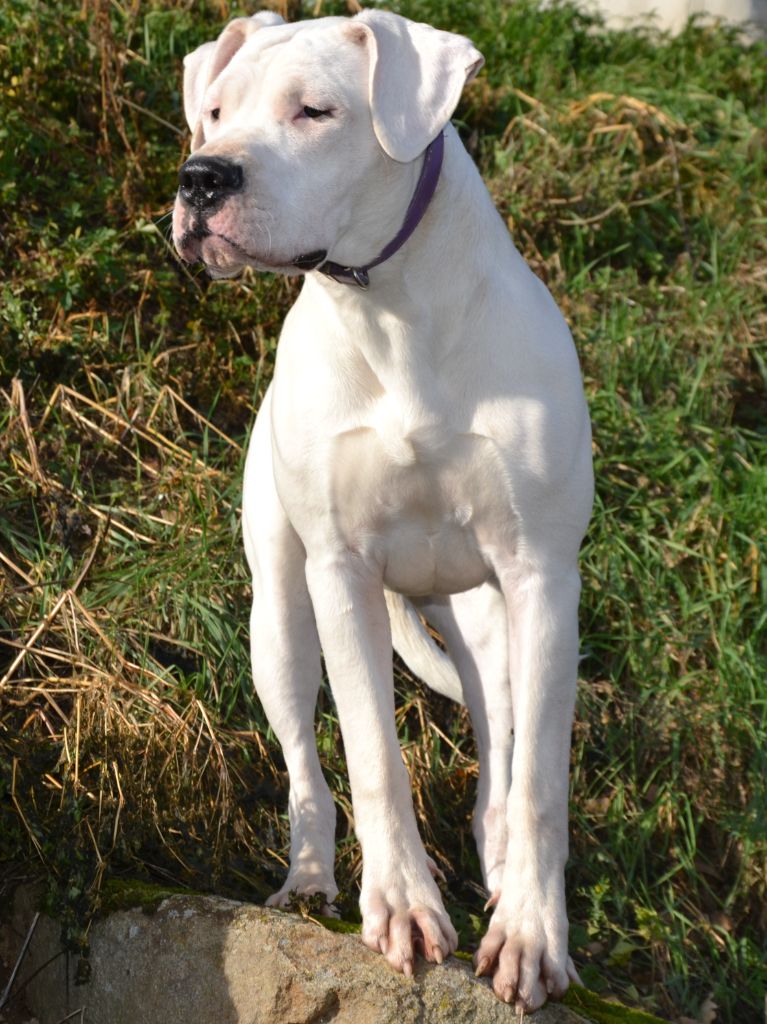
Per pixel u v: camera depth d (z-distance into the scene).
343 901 4.10
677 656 5.56
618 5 9.77
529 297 3.71
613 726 5.39
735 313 6.89
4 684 4.40
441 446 3.63
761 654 5.66
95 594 4.95
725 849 5.28
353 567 3.82
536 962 3.42
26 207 6.18
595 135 7.64
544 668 3.67
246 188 3.23
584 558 5.69
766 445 6.32
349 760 3.67
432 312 3.56
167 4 7.39
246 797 4.69
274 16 3.76
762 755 5.23
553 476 3.65
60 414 5.68
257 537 4.28
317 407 3.69
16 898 4.07
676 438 6.21
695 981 4.90
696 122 7.89
